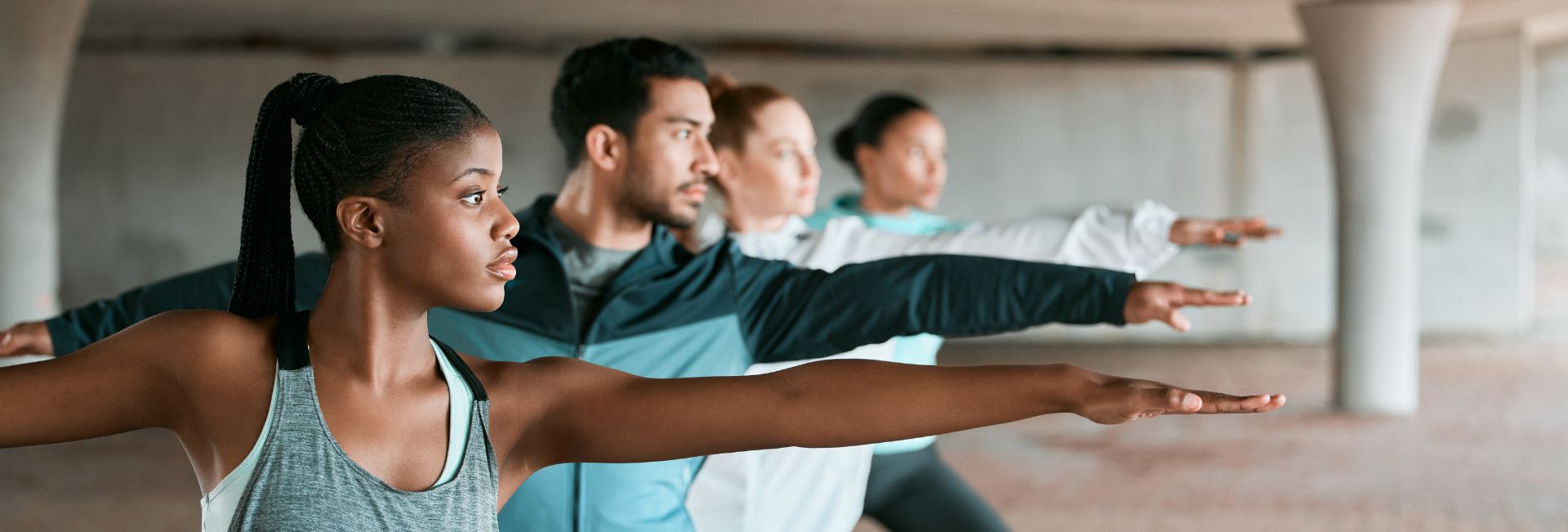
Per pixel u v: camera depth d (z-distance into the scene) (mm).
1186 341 14453
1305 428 9180
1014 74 14188
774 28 12781
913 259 2611
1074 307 2375
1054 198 14266
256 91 13766
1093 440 8836
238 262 1562
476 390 1530
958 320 2508
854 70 14133
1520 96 13531
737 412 1561
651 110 2639
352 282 1473
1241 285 14422
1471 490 7258
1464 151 13781
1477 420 9406
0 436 1418
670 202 2672
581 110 2674
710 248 2734
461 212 1459
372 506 1441
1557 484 7406
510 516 2402
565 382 1594
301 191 1486
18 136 8539
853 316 2582
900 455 3658
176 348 1451
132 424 1483
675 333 2611
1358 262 9672
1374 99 9352
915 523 3703
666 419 1575
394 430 1479
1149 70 14156
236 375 1453
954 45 14148
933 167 4801
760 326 2672
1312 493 7238
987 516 3721
